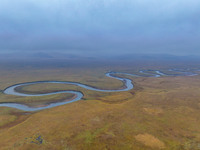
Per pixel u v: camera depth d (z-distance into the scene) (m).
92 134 32.94
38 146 28.44
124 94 84.19
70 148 27.36
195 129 36.16
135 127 36.75
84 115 46.81
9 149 27.67
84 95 88.69
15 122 47.50
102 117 44.44
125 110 51.78
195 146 27.59
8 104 70.69
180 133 33.75
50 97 82.88
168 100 65.75
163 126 37.72
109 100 71.25
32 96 86.06
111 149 26.72
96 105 59.94
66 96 85.69
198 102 61.84
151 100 66.25
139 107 55.56
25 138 32.12
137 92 89.31
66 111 52.47
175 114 47.28
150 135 32.25
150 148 27.06
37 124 40.50
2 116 52.75
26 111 60.66
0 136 34.56
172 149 26.83
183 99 67.12
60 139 31.12
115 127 36.62
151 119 42.78
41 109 64.38
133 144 28.30
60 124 39.75
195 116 45.59
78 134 33.22
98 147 27.48
